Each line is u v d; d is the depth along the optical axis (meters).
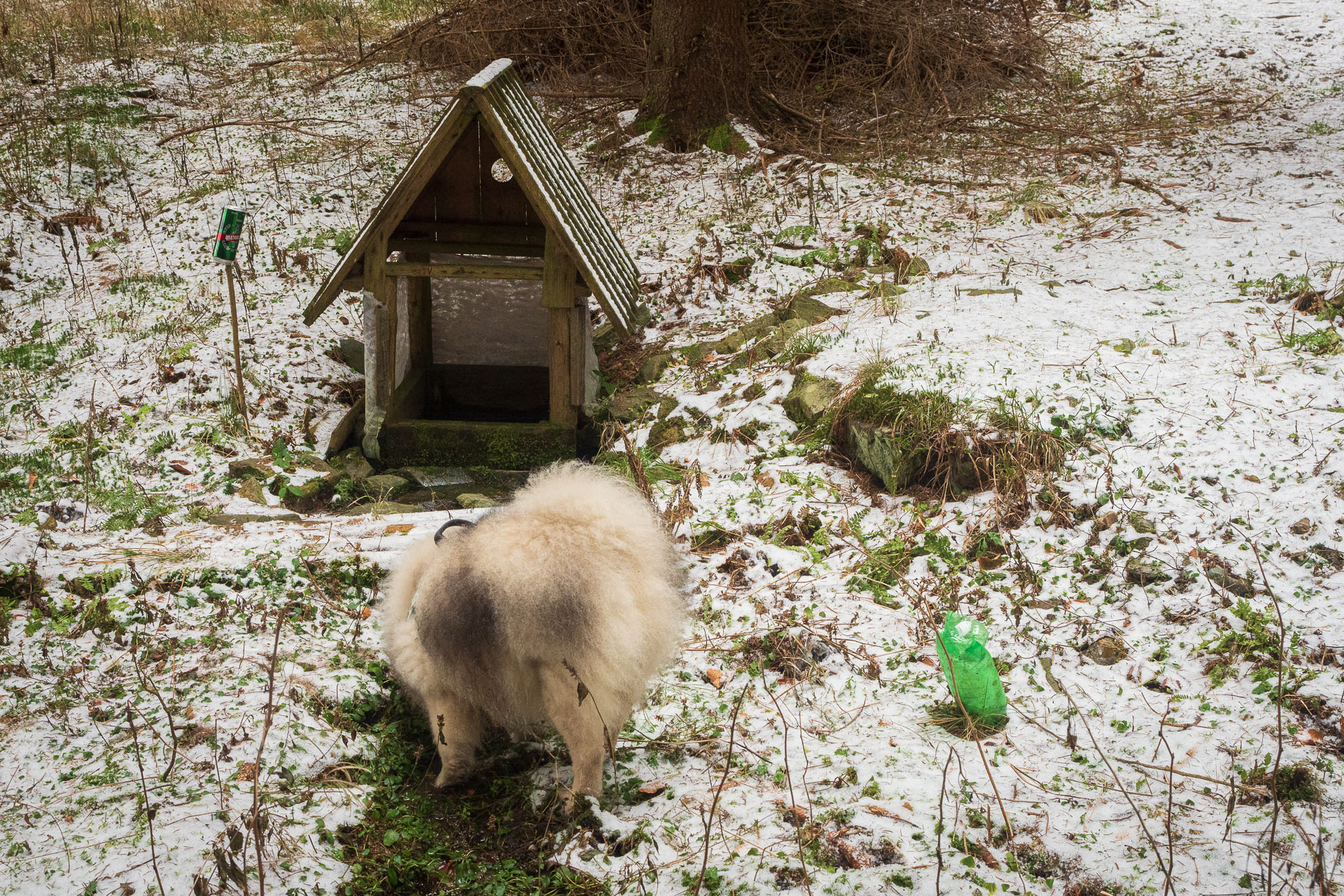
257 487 6.82
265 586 5.25
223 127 13.17
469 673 3.61
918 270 9.02
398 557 4.95
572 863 3.53
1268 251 8.45
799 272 9.58
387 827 3.78
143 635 4.80
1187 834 3.45
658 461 6.93
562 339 7.48
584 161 12.29
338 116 13.59
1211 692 4.21
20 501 6.48
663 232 10.48
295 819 3.68
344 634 4.95
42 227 10.79
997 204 10.42
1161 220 9.55
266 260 10.16
